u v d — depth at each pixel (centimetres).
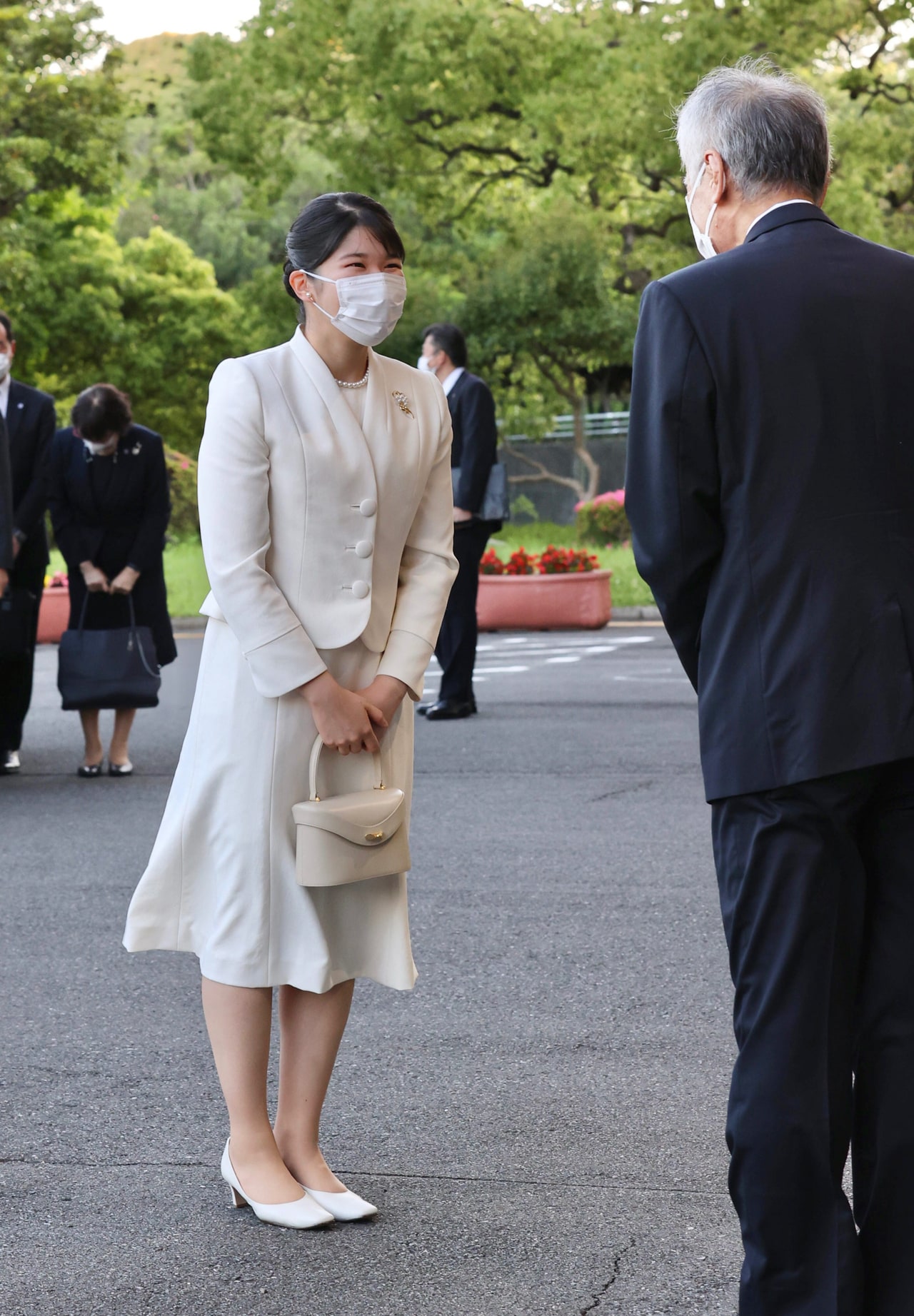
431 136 3244
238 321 4469
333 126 3419
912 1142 273
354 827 344
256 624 340
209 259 5759
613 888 657
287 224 5622
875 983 277
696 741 1043
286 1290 322
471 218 3503
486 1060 458
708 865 696
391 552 361
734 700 272
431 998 516
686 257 3328
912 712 266
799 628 267
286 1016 366
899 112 3122
